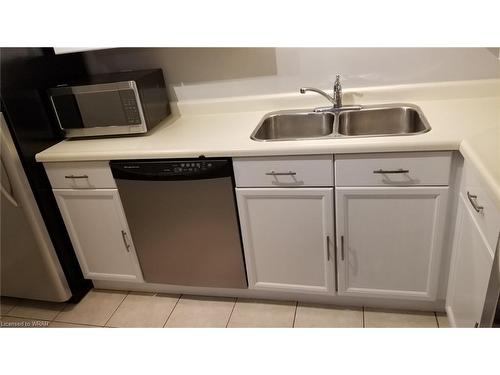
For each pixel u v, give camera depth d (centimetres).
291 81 202
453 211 152
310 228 171
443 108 177
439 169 145
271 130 201
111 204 188
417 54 184
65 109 185
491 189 105
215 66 205
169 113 218
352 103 199
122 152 170
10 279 207
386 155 148
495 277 106
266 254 183
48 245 194
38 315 211
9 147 170
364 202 160
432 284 169
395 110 188
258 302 202
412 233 161
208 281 199
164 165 168
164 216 183
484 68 179
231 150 158
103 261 208
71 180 185
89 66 217
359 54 189
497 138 135
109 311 208
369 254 171
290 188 163
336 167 154
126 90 177
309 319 187
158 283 211
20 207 180
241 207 172
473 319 129
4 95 166
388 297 180
